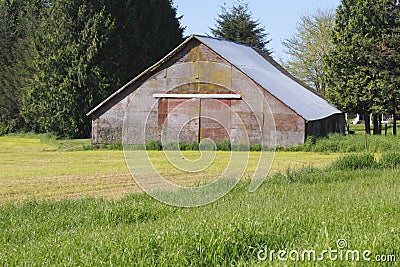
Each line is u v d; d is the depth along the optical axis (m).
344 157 20.31
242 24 67.94
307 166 20.98
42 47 44.97
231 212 9.88
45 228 9.61
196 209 11.27
